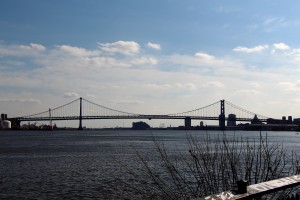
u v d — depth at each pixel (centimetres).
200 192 842
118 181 3206
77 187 3128
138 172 3466
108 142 11700
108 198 2509
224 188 827
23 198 2752
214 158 868
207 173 857
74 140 13712
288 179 548
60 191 2986
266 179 838
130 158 5447
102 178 3538
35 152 7288
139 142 11438
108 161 5184
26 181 3512
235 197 425
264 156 903
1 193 2938
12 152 7319
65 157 6078
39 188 3134
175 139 13375
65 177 3734
